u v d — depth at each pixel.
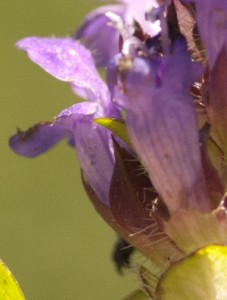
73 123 0.07
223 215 0.07
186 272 0.07
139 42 0.07
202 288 0.07
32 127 0.08
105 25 0.08
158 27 0.07
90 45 0.08
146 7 0.07
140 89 0.07
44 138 0.08
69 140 0.08
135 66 0.06
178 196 0.07
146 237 0.07
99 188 0.07
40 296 0.14
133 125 0.07
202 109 0.07
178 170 0.07
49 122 0.08
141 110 0.07
